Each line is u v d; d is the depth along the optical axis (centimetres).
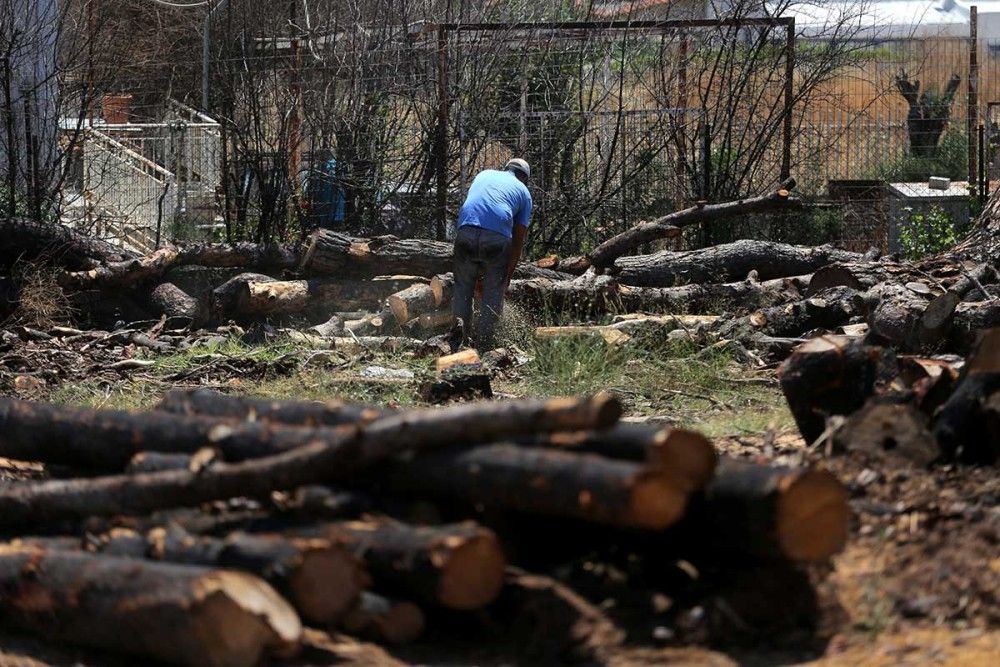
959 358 1152
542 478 533
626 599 556
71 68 2072
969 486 705
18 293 1570
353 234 2061
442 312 1575
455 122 2080
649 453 534
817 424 810
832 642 546
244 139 2084
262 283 1570
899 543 636
